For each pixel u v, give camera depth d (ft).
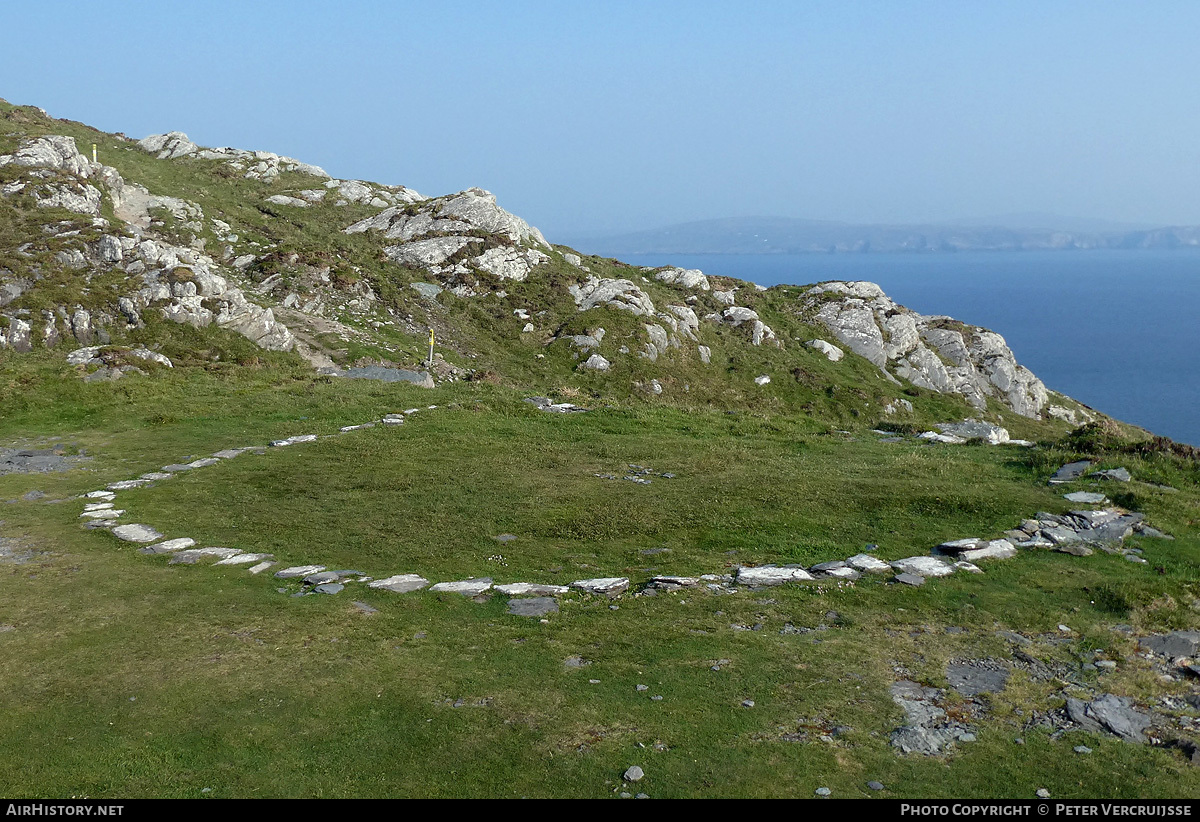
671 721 31.76
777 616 41.63
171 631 40.55
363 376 120.88
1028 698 33.37
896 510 57.62
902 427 88.79
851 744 30.09
